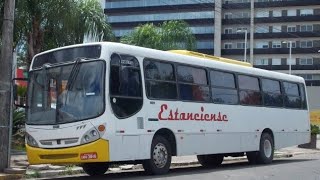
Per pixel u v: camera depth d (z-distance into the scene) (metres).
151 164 14.08
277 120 20.39
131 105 13.47
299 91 22.34
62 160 12.80
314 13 101.56
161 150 14.44
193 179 13.52
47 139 13.05
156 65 14.61
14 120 21.06
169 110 14.79
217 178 13.91
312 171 16.39
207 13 108.19
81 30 26.39
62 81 13.28
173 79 15.18
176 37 44.00
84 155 12.52
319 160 21.92
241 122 18.12
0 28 20.61
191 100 15.78
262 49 104.06
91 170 15.16
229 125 17.47
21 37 23.61
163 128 14.50
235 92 18.03
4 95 14.05
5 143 13.97
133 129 13.42
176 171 16.20
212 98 16.78
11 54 14.27
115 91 13.03
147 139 13.88
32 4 22.84
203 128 16.14
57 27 23.84
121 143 13.02
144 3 112.69
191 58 16.11
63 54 13.55
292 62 102.06
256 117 19.06
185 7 109.56
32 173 14.42
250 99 18.86
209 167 18.27
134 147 13.42
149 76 14.27
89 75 12.97
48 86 13.48
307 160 21.92
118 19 114.50
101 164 15.20
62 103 13.07
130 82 13.56
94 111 12.65
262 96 19.62
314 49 100.81
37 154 13.17
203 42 107.88
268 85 20.14
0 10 20.64
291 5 102.75
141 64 14.04
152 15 112.12
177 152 14.96
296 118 21.77
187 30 44.66
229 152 17.41
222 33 107.19
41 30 23.55
